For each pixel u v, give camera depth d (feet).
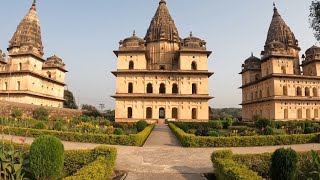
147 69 186.39
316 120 180.55
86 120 142.41
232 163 35.88
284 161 32.07
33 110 147.95
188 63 183.01
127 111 175.32
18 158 34.76
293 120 181.06
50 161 32.73
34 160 32.58
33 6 224.33
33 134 79.51
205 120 173.37
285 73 196.54
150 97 174.70
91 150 41.32
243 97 248.93
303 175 35.32
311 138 81.05
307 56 216.74
